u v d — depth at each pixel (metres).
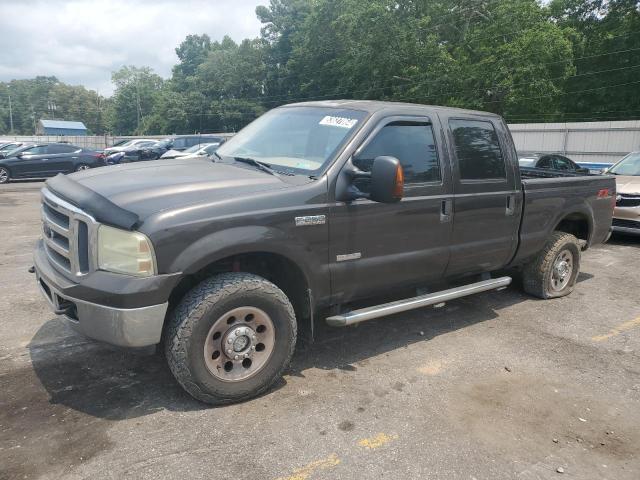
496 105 35.81
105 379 3.75
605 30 42.34
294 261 3.53
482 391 3.81
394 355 4.37
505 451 3.09
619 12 41.50
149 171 3.86
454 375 4.04
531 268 5.85
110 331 3.04
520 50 33.00
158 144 25.38
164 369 3.92
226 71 78.31
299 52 56.03
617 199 9.23
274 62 76.00
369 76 41.44
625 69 40.03
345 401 3.57
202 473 2.76
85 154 21.73
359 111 4.08
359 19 38.84
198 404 3.44
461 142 4.59
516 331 5.01
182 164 4.20
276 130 4.40
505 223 4.96
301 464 2.87
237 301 3.30
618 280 6.96
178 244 3.07
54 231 3.53
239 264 3.64
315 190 3.60
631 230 9.09
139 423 3.21
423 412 3.47
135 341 3.05
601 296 6.21
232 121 76.31
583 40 42.06
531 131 27.39
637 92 39.69
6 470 2.74
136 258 3.00
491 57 33.97
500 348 4.60
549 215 5.50
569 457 3.07
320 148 3.92
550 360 4.39
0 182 19.88
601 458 3.08
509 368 4.20
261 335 3.50
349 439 3.13
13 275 6.34
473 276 5.36
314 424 3.27
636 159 10.69
